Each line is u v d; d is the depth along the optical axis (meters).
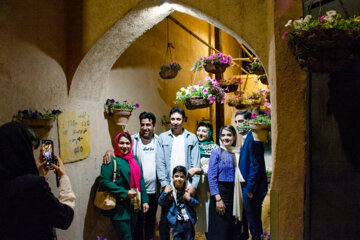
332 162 2.11
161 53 5.57
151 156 3.95
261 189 3.57
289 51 2.31
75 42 3.29
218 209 3.52
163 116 5.66
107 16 3.19
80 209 3.47
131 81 4.58
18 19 2.61
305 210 2.31
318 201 2.21
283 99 2.33
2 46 2.43
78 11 3.28
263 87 9.35
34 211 1.74
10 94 2.50
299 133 2.34
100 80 3.72
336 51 1.66
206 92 4.64
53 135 3.03
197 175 3.68
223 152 3.66
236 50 11.05
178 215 3.48
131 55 4.57
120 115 4.03
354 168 1.96
